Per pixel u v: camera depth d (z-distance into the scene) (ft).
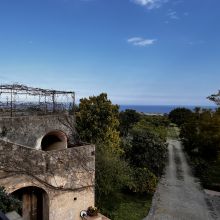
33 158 54.70
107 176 74.79
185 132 168.66
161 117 271.90
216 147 138.72
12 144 51.49
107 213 70.13
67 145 71.61
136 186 87.04
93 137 92.12
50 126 67.46
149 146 108.58
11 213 29.73
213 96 143.33
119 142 103.19
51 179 57.77
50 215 57.77
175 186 101.45
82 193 64.08
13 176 51.62
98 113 94.27
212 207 82.43
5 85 74.02
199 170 118.21
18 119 60.95
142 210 77.00
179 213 76.74
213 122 139.44
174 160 144.97
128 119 190.70
